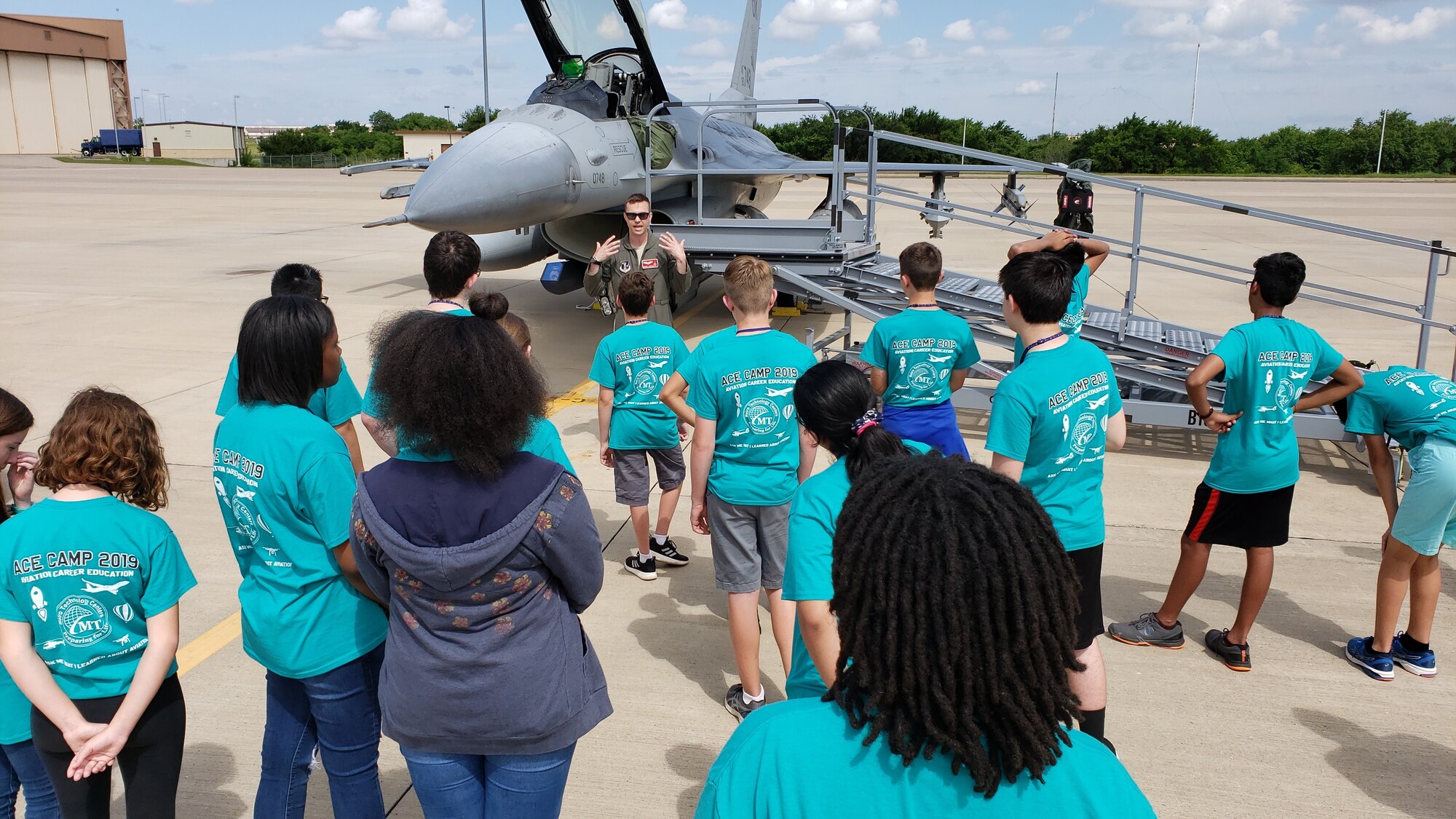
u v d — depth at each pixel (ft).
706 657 12.38
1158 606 13.83
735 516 10.40
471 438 5.43
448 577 5.47
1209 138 174.81
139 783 7.25
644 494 14.32
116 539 6.64
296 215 83.92
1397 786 9.61
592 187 29.30
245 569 7.23
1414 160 196.13
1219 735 10.55
